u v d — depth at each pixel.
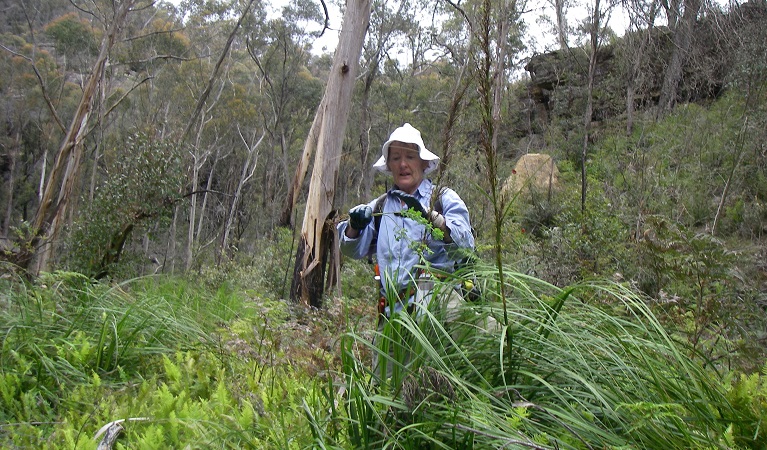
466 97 2.83
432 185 3.31
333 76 8.09
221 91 30.95
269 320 3.57
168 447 2.40
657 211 8.87
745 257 4.71
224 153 37.22
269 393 2.87
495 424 2.16
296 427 2.40
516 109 20.81
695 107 13.20
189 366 3.28
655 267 3.50
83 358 3.34
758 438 2.18
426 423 2.14
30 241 8.02
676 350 2.32
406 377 2.35
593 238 5.88
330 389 2.35
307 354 3.25
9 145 37.62
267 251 11.23
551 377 2.56
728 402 2.30
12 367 3.21
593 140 16.38
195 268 15.05
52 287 4.51
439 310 2.67
